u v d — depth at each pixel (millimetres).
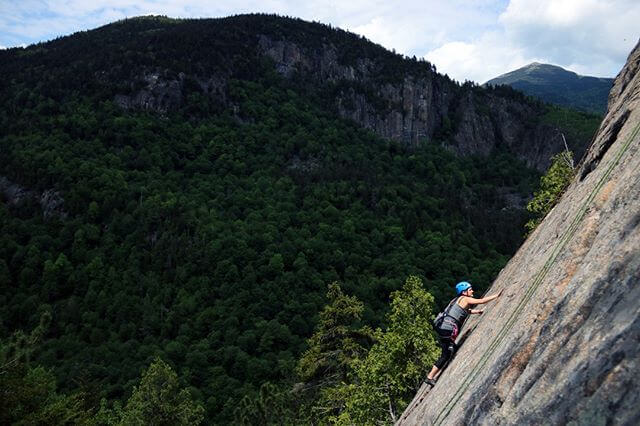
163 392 25547
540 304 5195
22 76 164500
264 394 31297
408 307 15742
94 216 101312
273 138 162375
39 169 112125
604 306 4172
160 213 102188
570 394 3873
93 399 29469
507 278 8766
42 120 138375
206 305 78625
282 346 66562
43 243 93375
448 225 118188
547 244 6957
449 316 7820
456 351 8062
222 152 149125
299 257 86875
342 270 90250
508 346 5281
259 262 86188
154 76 163750
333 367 25953
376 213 117750
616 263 4355
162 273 87812
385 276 87375
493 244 112688
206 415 53938
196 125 160375
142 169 130875
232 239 89812
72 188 107125
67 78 159875
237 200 116438
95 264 86375
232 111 171375
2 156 120250
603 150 7902
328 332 25484
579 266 5059
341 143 172125
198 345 67000
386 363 16156
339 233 100500
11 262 88562
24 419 13430
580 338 4188
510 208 159125
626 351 3629
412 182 148750
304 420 28875
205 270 85812
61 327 74500
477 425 5000
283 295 77375
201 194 119000
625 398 3434
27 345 13719
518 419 4289
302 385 31438
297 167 150875
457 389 6141
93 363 64312
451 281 88000
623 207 4961
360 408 16922
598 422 3516
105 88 157000
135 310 77250
